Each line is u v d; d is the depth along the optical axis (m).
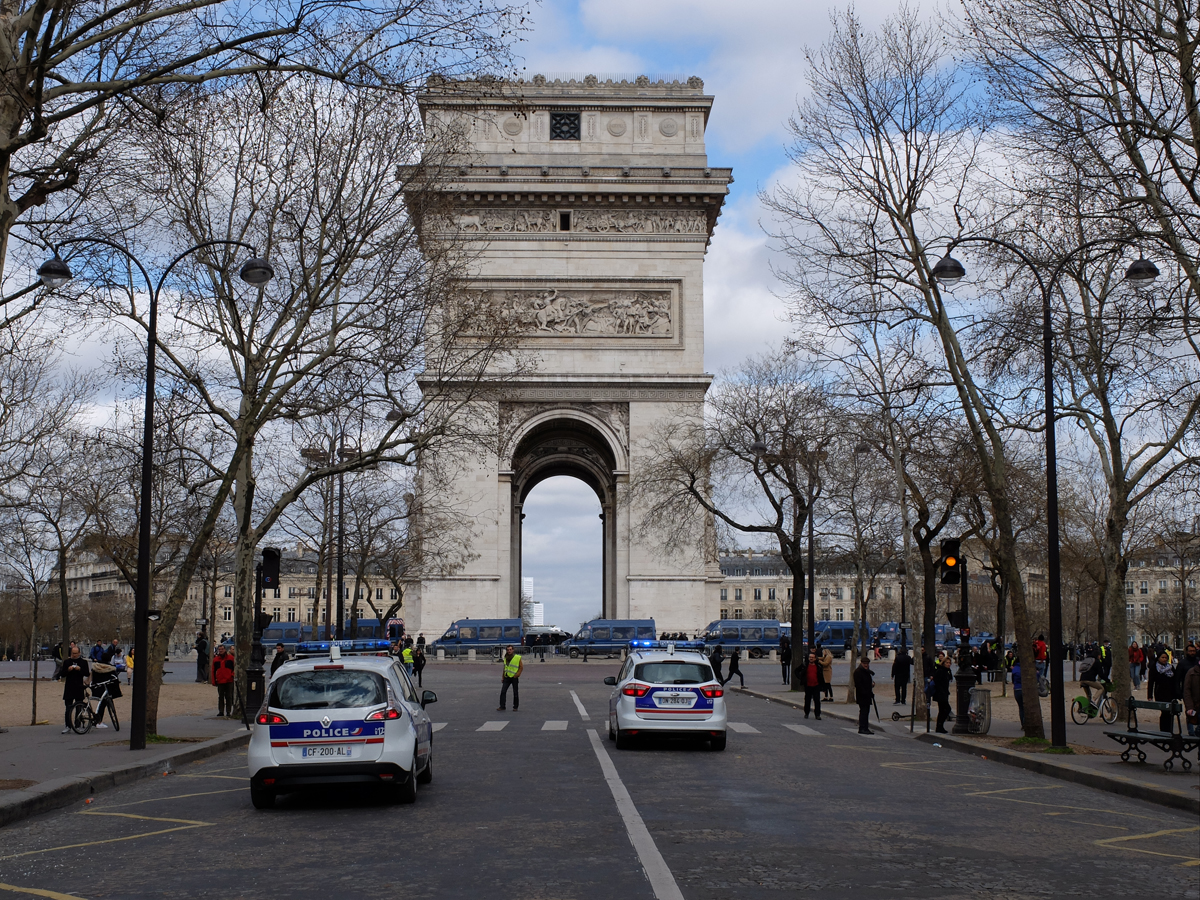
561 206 91.75
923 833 18.48
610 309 91.25
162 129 30.06
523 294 90.94
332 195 43.12
